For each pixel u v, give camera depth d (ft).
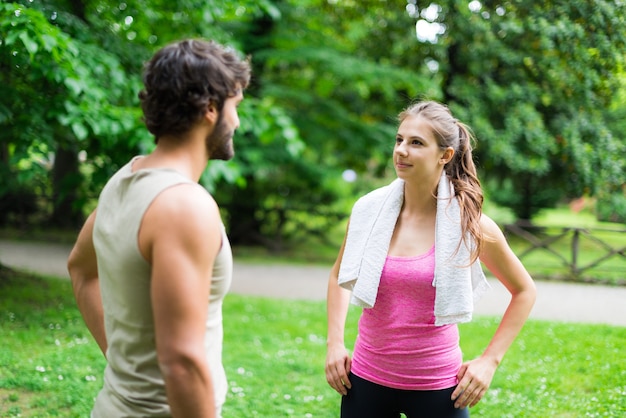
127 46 19.65
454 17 25.30
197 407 4.02
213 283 4.36
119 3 18.89
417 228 6.51
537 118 25.68
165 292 3.98
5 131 17.47
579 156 23.18
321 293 24.71
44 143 17.03
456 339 6.50
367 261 6.46
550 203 43.06
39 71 15.61
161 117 4.30
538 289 24.21
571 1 15.49
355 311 20.51
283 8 31.83
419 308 6.29
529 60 22.94
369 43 33.63
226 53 4.47
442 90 31.09
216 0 18.88
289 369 14.35
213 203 4.27
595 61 15.37
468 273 6.21
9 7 13.89
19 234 36.47
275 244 35.55
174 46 4.34
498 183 36.70
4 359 13.52
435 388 6.31
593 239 27.04
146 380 4.37
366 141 34.35
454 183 6.43
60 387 12.11
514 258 6.39
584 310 19.75
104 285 4.55
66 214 37.91
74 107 16.14
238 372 13.87
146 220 4.12
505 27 20.99
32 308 18.70
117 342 4.48
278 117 21.49
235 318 19.39
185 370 3.96
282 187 37.83
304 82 35.81
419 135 6.31
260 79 32.45
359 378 6.64
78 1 18.94
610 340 15.12
